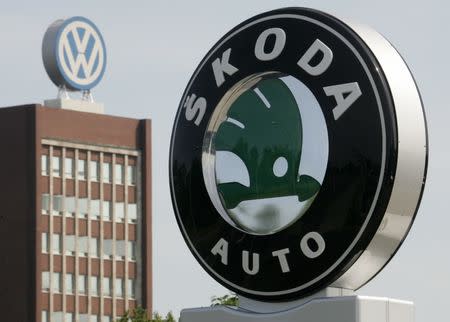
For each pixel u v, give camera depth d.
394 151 35.50
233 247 37.78
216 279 38.16
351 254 35.78
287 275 36.78
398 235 36.12
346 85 36.12
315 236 36.34
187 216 38.81
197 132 38.78
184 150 39.00
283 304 37.16
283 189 37.22
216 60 38.59
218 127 38.59
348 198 35.94
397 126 35.59
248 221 37.75
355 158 35.91
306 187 36.78
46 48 197.88
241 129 38.12
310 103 36.81
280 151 37.31
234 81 38.09
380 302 35.97
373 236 35.69
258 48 37.75
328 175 36.25
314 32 36.81
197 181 38.66
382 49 36.12
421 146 35.97
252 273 37.38
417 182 35.97
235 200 38.03
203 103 38.72
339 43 36.41
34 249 199.25
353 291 36.72
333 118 36.25
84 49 199.00
